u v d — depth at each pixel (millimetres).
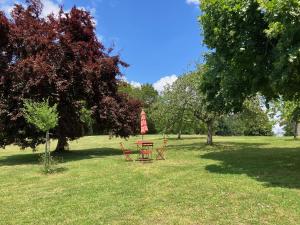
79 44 21969
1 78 19828
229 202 9664
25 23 21438
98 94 22891
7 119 20156
